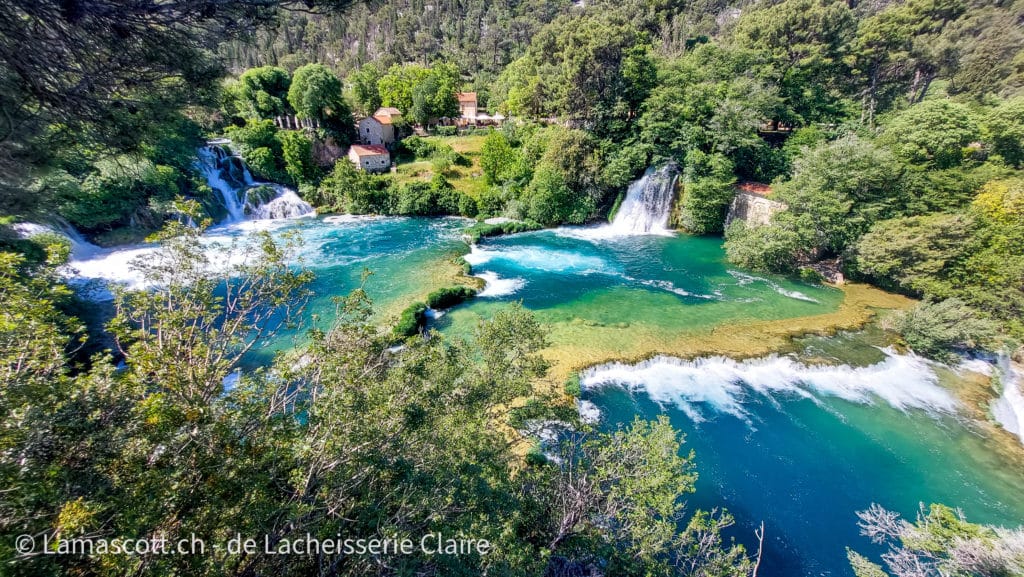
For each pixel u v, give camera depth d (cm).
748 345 2986
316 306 3397
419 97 8281
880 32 5684
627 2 10269
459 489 1082
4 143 767
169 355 829
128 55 791
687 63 6138
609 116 6016
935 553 1421
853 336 3111
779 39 6328
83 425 677
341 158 6681
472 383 1466
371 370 1102
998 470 2103
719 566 1345
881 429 2345
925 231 3416
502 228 5441
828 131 5431
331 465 873
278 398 1025
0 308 770
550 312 3478
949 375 2747
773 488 2022
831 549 1769
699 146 5416
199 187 5197
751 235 4356
